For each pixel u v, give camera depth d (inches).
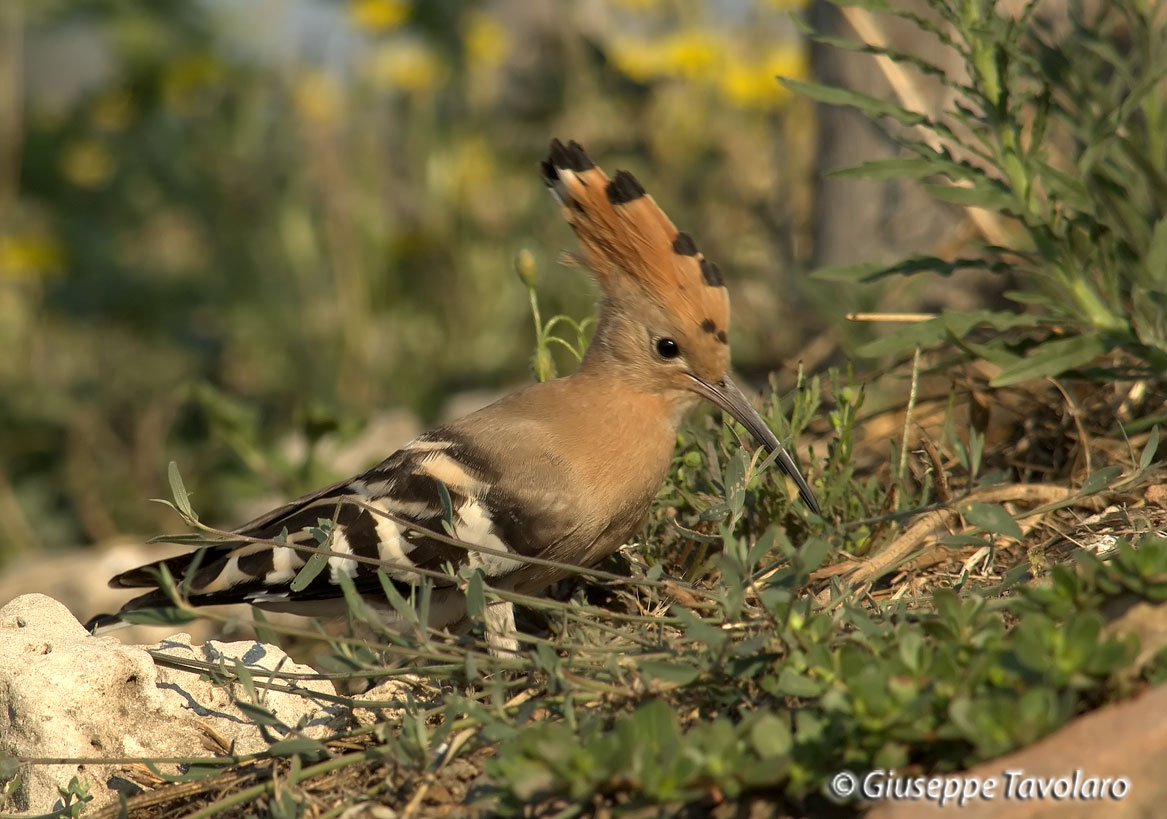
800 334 500.4
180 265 725.3
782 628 211.9
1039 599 199.3
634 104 630.5
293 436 603.8
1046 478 338.3
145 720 257.4
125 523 597.9
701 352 320.8
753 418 323.9
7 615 276.4
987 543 264.8
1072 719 189.8
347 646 248.7
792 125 558.9
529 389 336.8
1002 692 189.0
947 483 315.9
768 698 217.0
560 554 317.1
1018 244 390.3
